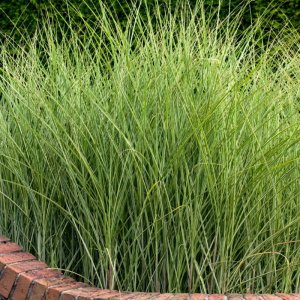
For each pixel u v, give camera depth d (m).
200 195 3.39
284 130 3.44
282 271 3.48
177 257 3.43
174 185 3.44
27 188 3.60
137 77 3.64
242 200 3.46
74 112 3.65
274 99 3.66
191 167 3.47
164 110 3.51
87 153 3.63
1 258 3.37
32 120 3.81
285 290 3.48
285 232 3.52
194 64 3.60
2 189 3.77
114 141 3.49
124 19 6.44
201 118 3.41
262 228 3.46
